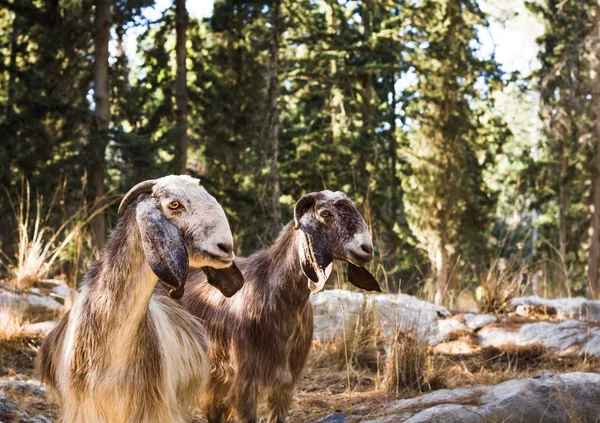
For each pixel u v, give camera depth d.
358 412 5.47
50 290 9.47
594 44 23.59
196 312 5.12
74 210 18.66
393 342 6.65
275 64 22.23
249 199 22.23
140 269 3.49
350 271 4.74
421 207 24.22
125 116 22.41
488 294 9.30
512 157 34.47
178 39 22.67
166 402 3.66
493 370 7.14
